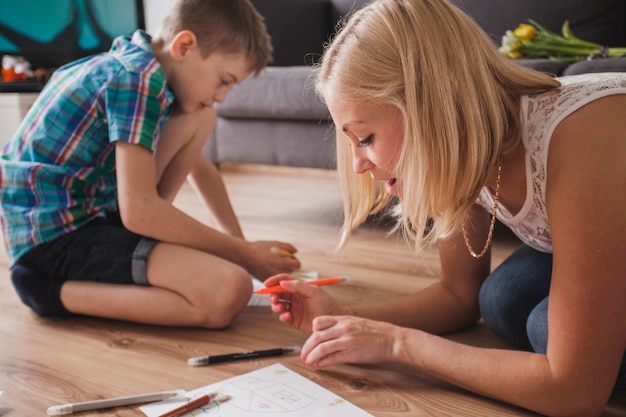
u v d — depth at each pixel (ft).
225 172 11.34
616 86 2.77
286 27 9.55
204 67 4.60
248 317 4.45
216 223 5.72
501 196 3.28
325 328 3.40
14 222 4.49
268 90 7.73
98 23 12.91
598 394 2.71
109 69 4.33
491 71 2.90
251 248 4.61
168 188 5.24
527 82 2.93
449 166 2.79
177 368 3.63
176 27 4.58
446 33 2.78
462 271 4.08
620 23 8.66
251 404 3.09
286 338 4.09
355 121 2.88
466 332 4.16
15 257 4.51
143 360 3.76
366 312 3.82
